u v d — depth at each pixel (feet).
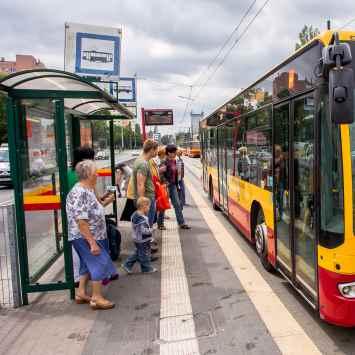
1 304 15.80
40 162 17.88
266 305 15.37
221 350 12.14
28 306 15.88
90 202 14.79
